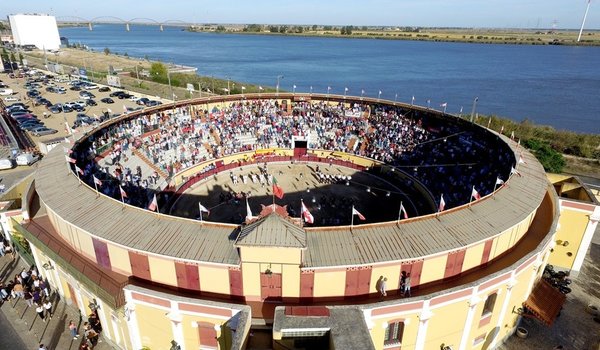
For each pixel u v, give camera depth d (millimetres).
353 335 22969
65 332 36312
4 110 103938
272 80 194750
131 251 30688
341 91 170875
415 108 76625
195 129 77062
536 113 140375
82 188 37562
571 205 43125
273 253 27516
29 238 38250
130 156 63031
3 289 39812
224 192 64625
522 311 36688
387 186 67875
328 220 55312
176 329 29188
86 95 117938
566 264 46125
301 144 79312
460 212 34000
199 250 28938
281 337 23656
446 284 31672
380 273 29469
